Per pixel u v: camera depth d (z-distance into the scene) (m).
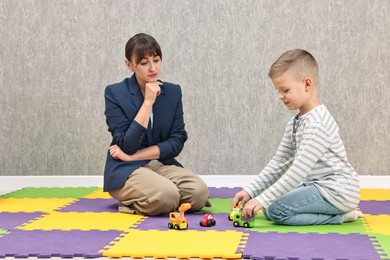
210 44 3.12
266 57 3.10
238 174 3.15
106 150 3.20
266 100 3.11
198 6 3.11
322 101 3.08
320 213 2.18
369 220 2.26
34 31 3.18
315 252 1.77
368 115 3.07
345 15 3.05
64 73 3.19
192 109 3.14
